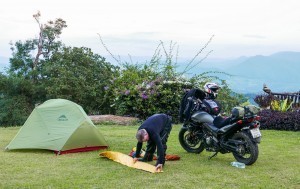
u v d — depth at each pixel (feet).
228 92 59.47
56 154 28.91
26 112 104.32
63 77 96.63
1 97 107.55
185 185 20.88
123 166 25.21
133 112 54.80
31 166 24.98
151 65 57.67
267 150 31.45
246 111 25.31
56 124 30.35
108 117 52.13
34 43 123.54
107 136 38.11
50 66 104.47
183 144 30.40
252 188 20.49
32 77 113.70
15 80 106.22
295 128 43.19
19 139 30.37
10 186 20.38
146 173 23.40
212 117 28.02
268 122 44.55
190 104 29.27
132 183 21.17
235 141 25.82
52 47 124.16
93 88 94.99
